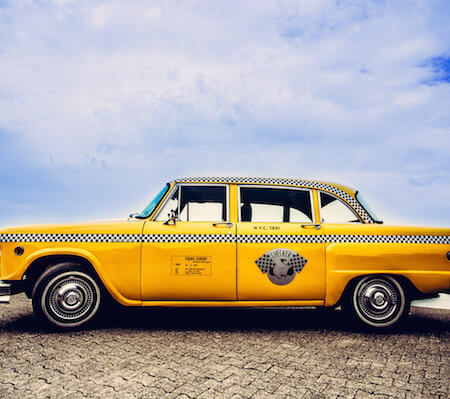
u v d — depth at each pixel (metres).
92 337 3.85
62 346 3.55
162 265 4.09
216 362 3.19
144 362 3.16
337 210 4.45
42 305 3.99
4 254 4.04
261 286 4.14
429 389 2.71
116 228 4.14
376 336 4.09
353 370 3.06
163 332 4.10
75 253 4.03
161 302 4.11
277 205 4.41
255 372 2.98
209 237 4.16
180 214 4.30
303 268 4.18
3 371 2.93
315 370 3.05
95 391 2.59
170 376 2.87
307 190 4.50
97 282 4.11
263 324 4.55
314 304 4.21
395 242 4.30
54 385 2.69
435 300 4.34
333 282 4.19
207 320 4.71
